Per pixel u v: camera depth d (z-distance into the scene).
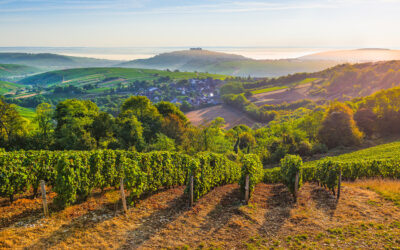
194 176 15.18
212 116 154.88
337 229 11.65
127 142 46.97
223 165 20.56
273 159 57.47
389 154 36.62
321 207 14.80
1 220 10.88
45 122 46.19
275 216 13.58
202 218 13.05
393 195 15.84
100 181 14.98
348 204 14.92
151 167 16.61
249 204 15.38
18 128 46.03
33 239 9.78
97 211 12.75
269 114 139.38
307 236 11.14
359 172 25.34
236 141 68.38
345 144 62.06
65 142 41.31
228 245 10.47
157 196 16.08
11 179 12.74
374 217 12.83
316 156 57.00
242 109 160.88
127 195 15.35
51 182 15.14
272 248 10.22
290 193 18.28
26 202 13.05
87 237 10.34
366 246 10.08
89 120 48.41
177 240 10.76
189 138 51.12
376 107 71.25
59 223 11.17
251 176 16.22
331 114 65.50
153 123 56.78
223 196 17.30
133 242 10.35
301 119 77.56
